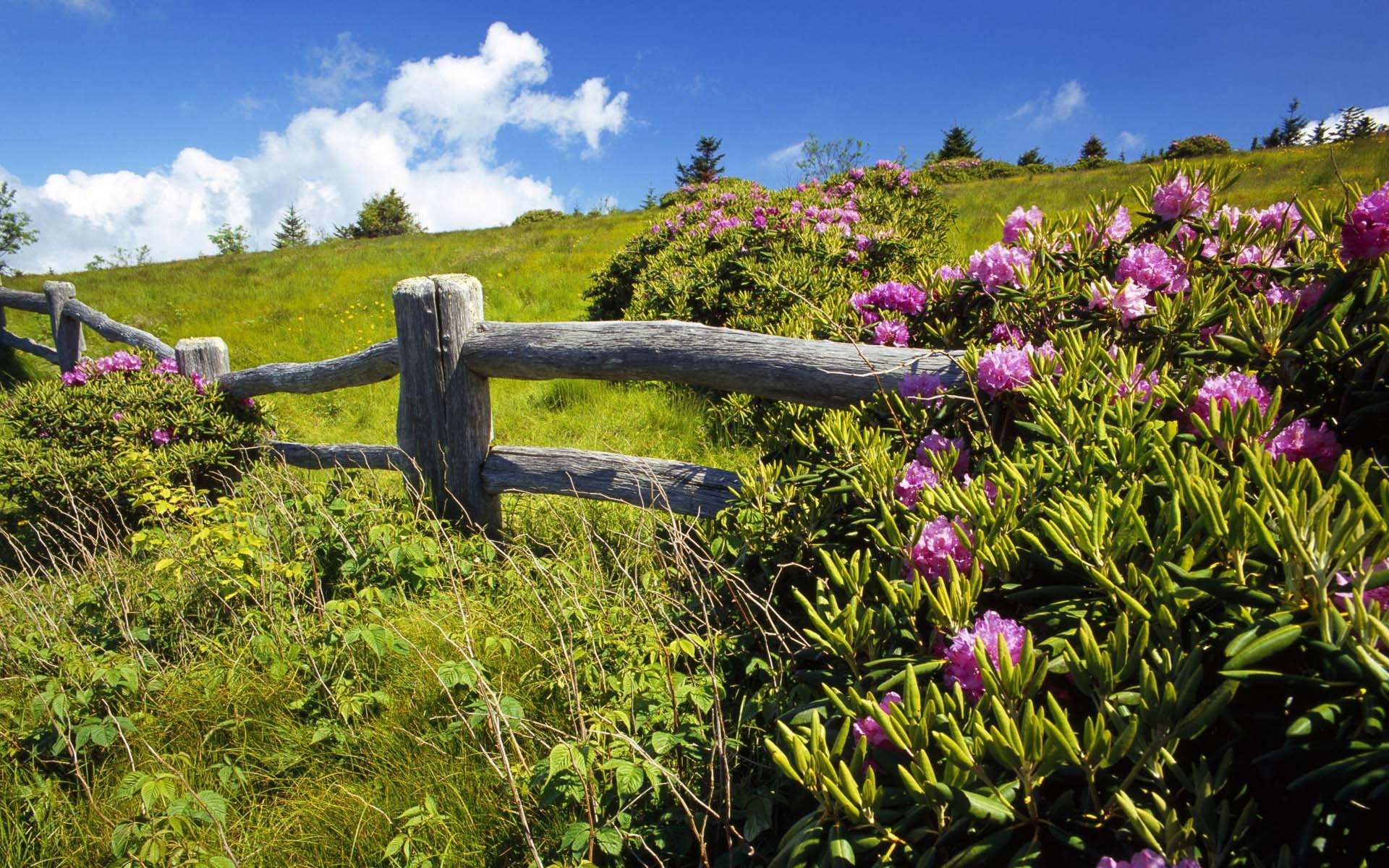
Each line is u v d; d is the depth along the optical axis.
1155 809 0.92
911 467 1.82
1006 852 0.96
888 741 1.15
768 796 1.60
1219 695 0.84
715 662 2.07
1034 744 0.90
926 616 1.42
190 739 2.24
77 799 2.08
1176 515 1.07
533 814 1.78
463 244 17.11
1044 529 1.26
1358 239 1.50
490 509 3.62
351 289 12.23
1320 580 0.88
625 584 2.73
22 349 8.89
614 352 3.10
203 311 11.50
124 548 3.99
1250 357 1.60
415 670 2.41
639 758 1.71
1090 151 43.81
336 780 2.04
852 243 7.17
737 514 2.46
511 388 6.48
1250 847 0.85
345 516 3.29
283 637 2.50
